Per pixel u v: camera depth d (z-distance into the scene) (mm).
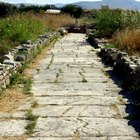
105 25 21281
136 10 20734
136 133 5688
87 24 33000
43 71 11125
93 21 35750
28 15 25422
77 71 11250
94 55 15297
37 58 14039
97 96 7945
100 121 6246
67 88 8742
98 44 18234
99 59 14031
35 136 5574
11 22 17297
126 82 9172
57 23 31031
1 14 33812
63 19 33125
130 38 14117
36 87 8805
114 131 5766
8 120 6309
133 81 8508
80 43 20953
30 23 20047
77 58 14336
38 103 7344
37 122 6195
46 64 12617
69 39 23922
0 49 12359
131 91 8320
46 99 7664
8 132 5746
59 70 11383
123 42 14188
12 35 15258
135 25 18906
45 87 8820
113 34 19766
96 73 10906
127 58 10289
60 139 5434
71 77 10195
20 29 16000
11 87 8656
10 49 12516
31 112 6742
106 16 21703
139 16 19844
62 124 6094
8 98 7691
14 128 5918
